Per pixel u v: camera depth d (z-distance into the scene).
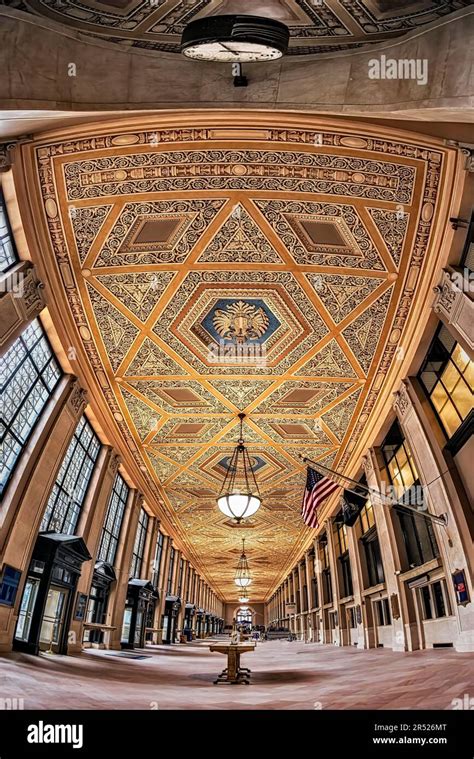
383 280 9.90
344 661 12.30
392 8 4.89
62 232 8.82
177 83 5.63
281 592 46.59
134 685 7.79
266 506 21.98
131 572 20.05
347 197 8.27
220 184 8.10
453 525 10.33
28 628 9.71
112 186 8.08
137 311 10.70
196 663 13.94
